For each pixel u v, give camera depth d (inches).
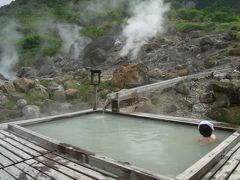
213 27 1069.8
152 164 169.5
